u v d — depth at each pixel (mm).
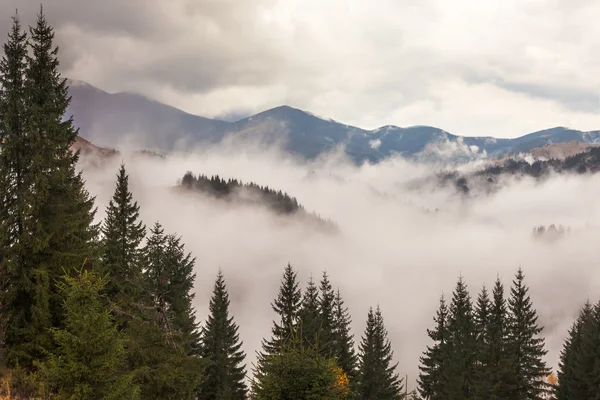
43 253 20109
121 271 27344
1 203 19672
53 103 20844
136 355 15625
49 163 20359
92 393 11367
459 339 47594
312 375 14383
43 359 18297
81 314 11688
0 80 19625
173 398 16312
